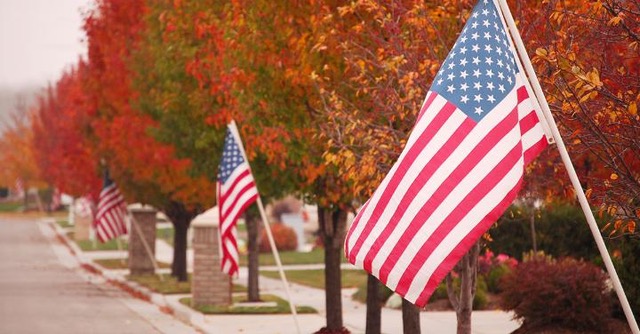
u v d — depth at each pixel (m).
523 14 28.69
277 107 39.12
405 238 21.41
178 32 48.25
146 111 66.75
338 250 46.91
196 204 76.06
